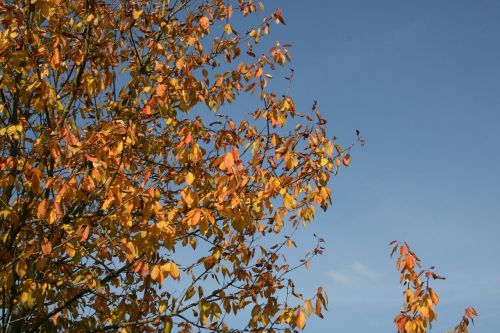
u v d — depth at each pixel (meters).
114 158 5.60
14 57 6.48
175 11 8.99
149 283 6.61
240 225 5.57
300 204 6.68
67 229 6.05
